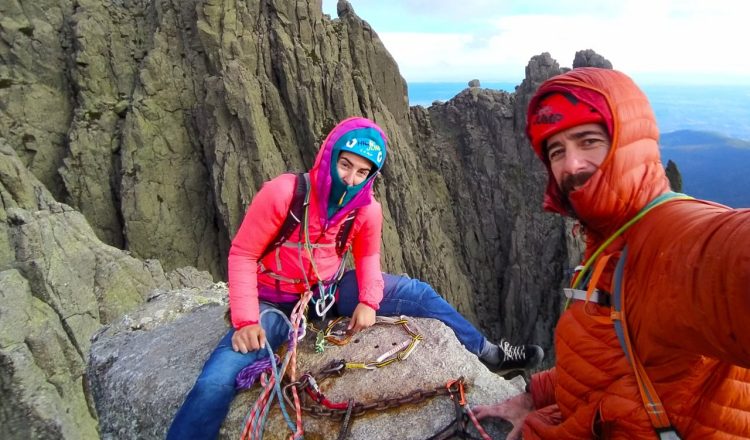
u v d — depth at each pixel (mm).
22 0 30516
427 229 35625
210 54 30219
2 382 15383
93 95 30438
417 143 40875
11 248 18891
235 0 30547
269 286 3768
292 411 3303
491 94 41188
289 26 31188
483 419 2953
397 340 3740
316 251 3627
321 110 30984
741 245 1231
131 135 29500
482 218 39781
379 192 33781
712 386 1670
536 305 36500
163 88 30406
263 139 29297
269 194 3393
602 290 1875
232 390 3344
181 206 30484
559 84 1790
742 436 1662
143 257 29125
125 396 3871
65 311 18219
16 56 29812
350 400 3201
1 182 22516
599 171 1689
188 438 3162
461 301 37156
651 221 1637
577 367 1987
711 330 1346
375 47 35688
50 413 15438
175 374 3838
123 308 20656
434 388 3246
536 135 1915
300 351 3779
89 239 21688
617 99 1675
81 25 30062
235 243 3523
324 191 3344
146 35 31984
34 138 29922
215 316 4684
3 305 16406
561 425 2137
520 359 4031
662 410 1702
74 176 29625
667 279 1469
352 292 4020
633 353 1735
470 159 40781
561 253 36531
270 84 30469
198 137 30859
